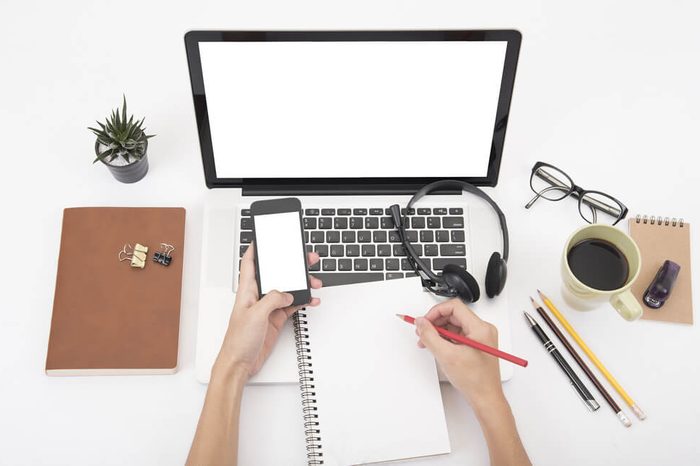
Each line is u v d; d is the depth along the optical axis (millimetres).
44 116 1199
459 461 979
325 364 1003
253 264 991
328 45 957
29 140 1178
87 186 1148
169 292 1062
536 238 1128
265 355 1007
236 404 948
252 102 1007
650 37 1298
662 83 1260
